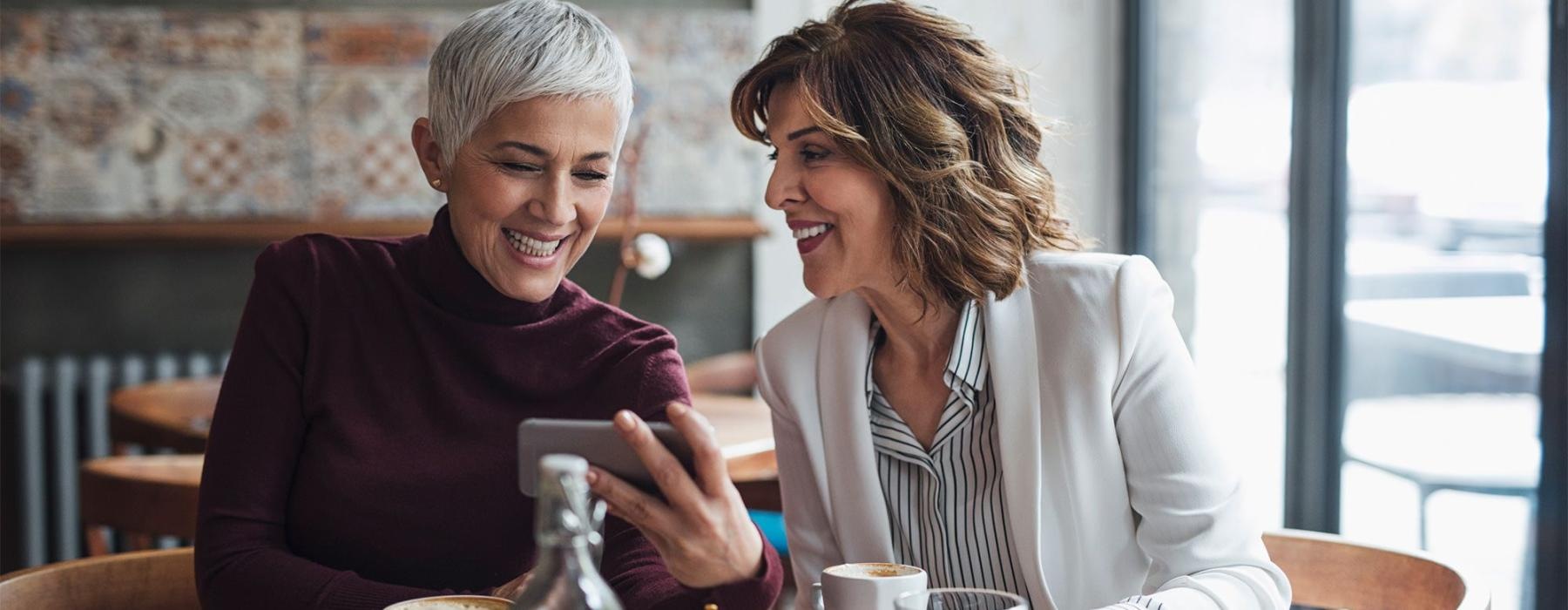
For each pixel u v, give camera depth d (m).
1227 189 3.70
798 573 1.61
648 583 1.43
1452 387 2.82
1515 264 2.62
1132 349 1.45
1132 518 1.50
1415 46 2.93
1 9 3.88
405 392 1.56
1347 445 3.23
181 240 3.87
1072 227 1.68
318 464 1.53
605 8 4.11
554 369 1.59
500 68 1.40
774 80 1.50
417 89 4.05
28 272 4.00
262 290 1.57
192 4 3.96
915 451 1.55
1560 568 2.53
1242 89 3.62
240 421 1.53
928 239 1.45
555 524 0.88
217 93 3.98
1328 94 3.24
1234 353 3.67
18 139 3.89
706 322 4.25
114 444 2.94
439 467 1.54
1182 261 3.97
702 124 4.16
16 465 4.02
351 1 4.03
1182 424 1.44
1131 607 1.30
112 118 3.94
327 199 4.04
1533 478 2.59
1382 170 3.07
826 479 1.57
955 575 1.55
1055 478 1.48
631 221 3.61
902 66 1.46
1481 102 2.71
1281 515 3.44
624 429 1.06
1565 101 2.47
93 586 1.68
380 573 1.53
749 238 4.15
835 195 1.45
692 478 1.10
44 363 3.98
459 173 1.47
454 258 1.55
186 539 1.97
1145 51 4.18
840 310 1.59
